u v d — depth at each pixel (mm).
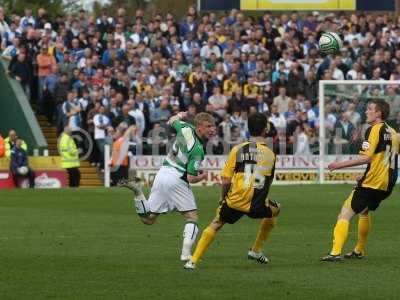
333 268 29531
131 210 50250
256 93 78750
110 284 26422
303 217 46406
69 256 32188
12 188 68438
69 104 73625
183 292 25188
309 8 88938
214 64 81750
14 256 32125
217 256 32188
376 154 30703
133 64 79688
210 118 30250
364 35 89812
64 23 82125
